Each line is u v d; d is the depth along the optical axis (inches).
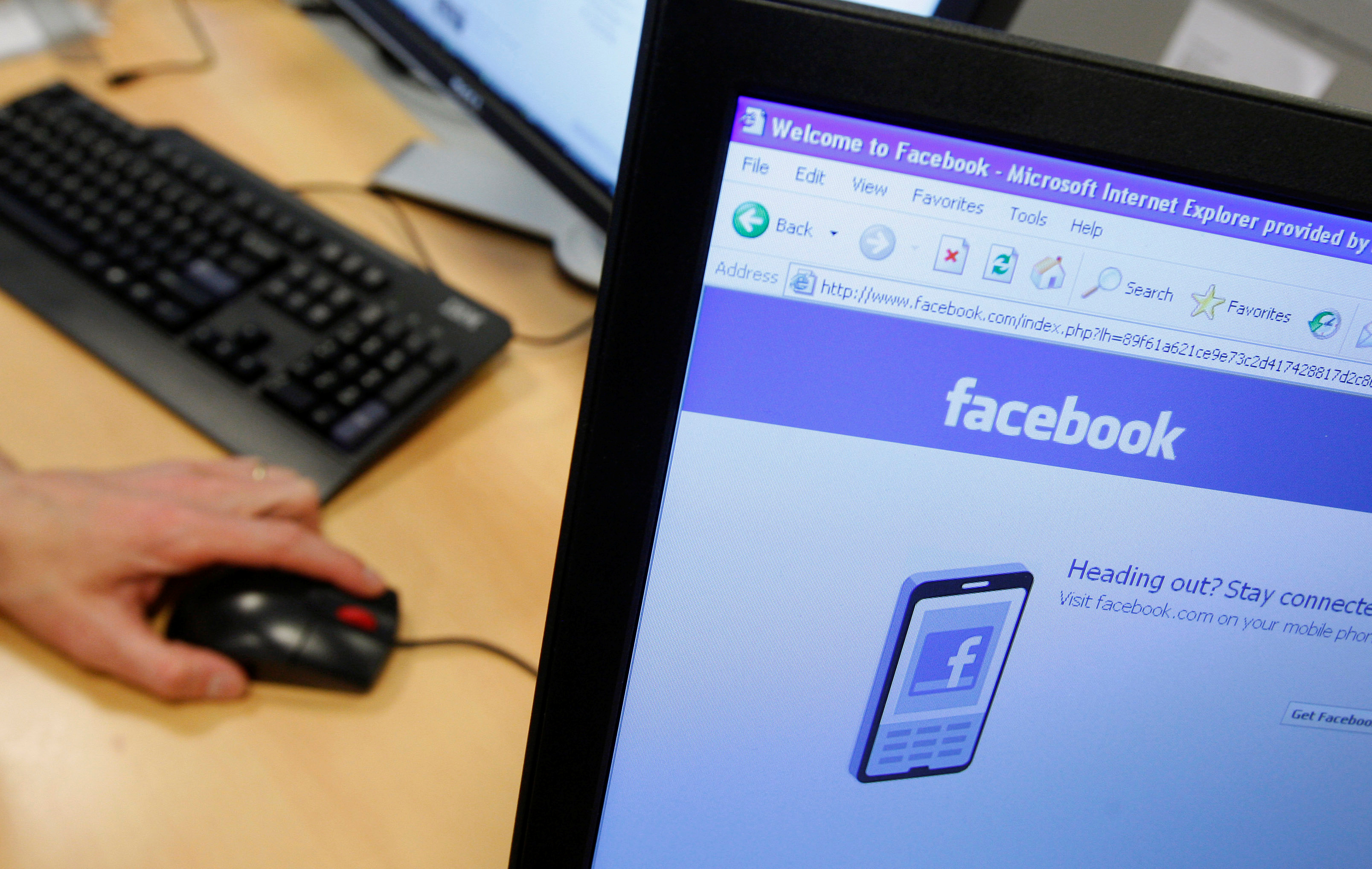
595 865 12.5
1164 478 10.7
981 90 8.8
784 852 12.6
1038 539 11.0
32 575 16.6
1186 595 11.3
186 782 15.6
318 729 16.5
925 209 9.5
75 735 15.9
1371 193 9.4
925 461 10.6
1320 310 10.1
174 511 17.5
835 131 9.2
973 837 12.6
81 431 20.2
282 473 19.1
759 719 11.6
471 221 27.3
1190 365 10.2
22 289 22.0
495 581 19.0
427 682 17.4
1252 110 9.0
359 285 22.8
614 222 9.1
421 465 20.9
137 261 22.4
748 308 9.9
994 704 11.8
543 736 11.3
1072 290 9.9
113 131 25.7
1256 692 11.8
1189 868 12.9
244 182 25.1
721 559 10.9
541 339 24.3
